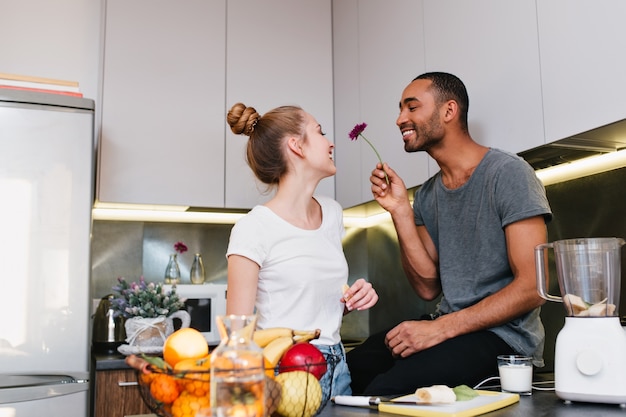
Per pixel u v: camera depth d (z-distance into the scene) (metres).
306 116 1.45
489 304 1.43
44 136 2.15
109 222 2.82
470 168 1.66
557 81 1.58
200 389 0.80
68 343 2.09
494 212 1.52
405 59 2.30
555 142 1.60
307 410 0.87
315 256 1.33
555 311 1.90
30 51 2.78
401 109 1.77
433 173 2.09
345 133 2.82
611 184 1.74
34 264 2.09
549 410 1.04
